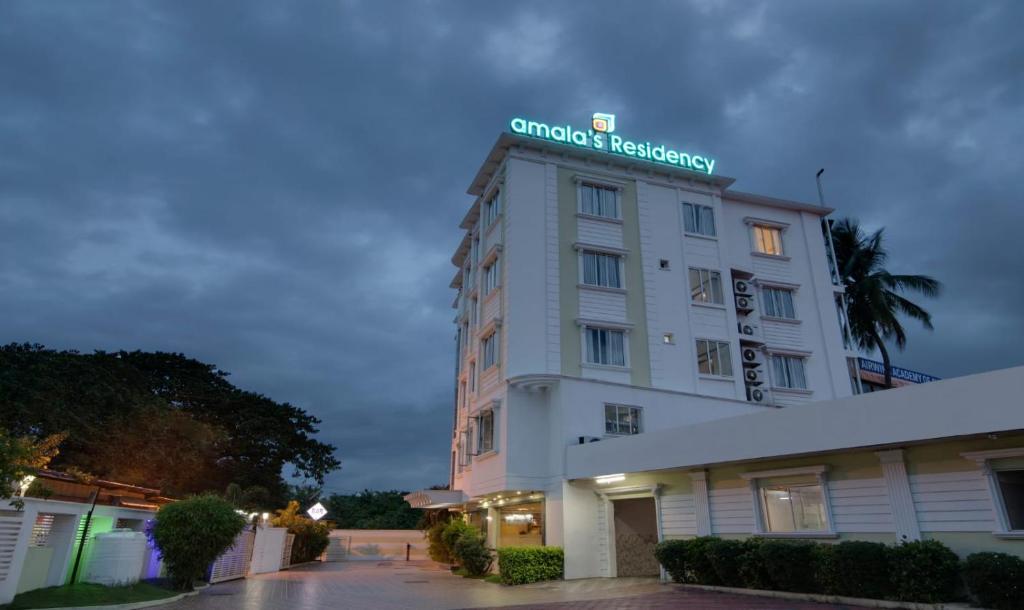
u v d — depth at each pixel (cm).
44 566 1204
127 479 2755
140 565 1420
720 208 2675
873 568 1140
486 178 2656
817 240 2866
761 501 1484
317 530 3303
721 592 1416
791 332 2666
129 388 3131
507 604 1314
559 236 2364
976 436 1088
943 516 1148
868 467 1278
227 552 1867
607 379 2227
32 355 2822
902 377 3656
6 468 1003
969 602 1038
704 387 2366
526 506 2177
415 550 4144
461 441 2792
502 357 2211
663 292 2431
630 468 1712
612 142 2589
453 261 3281
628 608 1211
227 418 3866
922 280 3150
